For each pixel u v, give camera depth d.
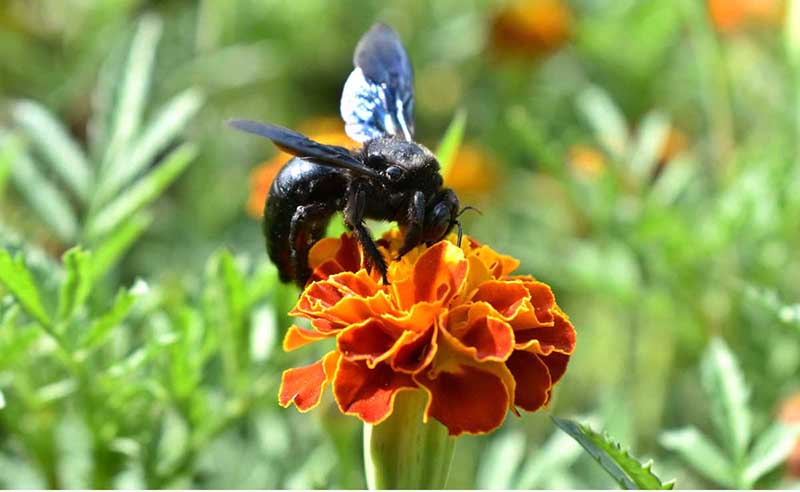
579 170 0.43
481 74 0.58
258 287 0.37
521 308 0.30
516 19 0.52
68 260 0.34
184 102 0.39
